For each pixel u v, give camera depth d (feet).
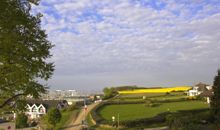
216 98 163.02
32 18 57.62
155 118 272.51
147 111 339.57
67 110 441.27
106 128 285.64
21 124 338.54
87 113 394.11
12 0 55.36
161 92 558.15
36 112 491.72
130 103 408.67
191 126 130.82
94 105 467.93
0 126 324.39
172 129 144.87
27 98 62.54
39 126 347.77
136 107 379.35
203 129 126.62
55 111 334.85
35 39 58.23
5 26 53.52
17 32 55.77
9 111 62.39
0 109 61.87
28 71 56.90
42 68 58.75
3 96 59.62
